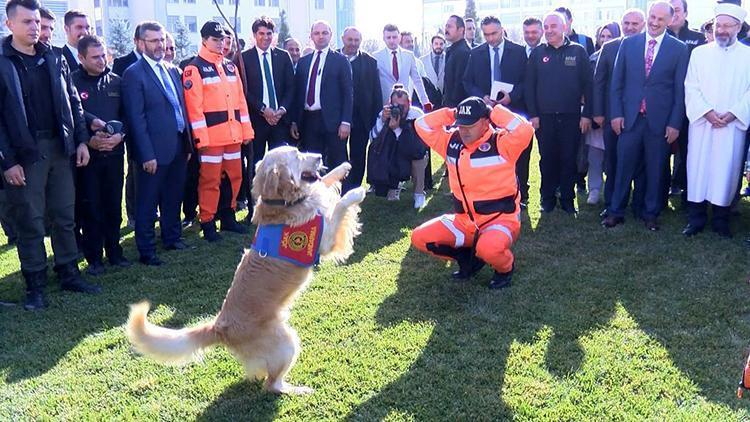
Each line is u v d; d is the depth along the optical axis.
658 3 6.21
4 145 4.51
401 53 8.72
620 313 4.56
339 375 3.85
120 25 35.75
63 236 5.22
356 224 4.10
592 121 7.32
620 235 6.39
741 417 3.27
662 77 6.25
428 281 5.33
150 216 5.95
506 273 5.10
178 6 49.38
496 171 4.86
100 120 5.44
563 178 7.27
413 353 4.08
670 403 3.42
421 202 7.88
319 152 7.77
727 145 5.96
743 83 5.86
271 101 7.32
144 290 5.34
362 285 5.29
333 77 7.48
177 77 6.11
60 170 5.04
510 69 7.40
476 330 4.37
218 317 3.57
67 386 3.82
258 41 7.21
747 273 5.23
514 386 3.65
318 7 59.06
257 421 3.44
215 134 6.35
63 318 4.80
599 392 3.55
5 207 4.98
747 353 3.92
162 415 3.51
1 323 4.71
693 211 6.32
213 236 6.69
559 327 4.37
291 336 3.66
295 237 3.65
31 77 4.68
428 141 5.18
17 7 4.45
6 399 3.68
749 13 8.60
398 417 3.41
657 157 6.38
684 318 4.44
